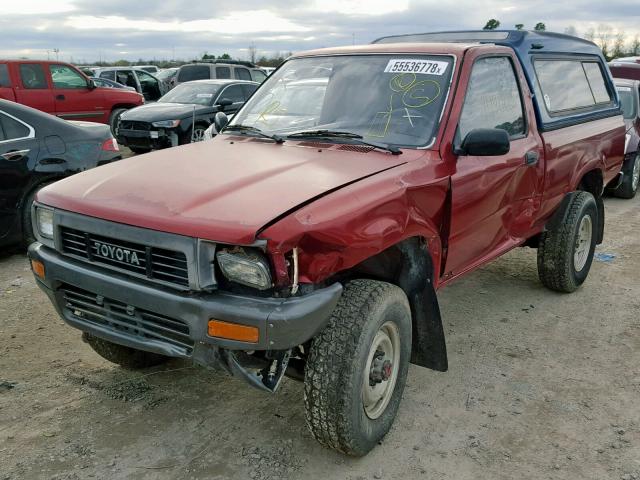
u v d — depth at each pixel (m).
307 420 2.83
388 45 4.09
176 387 3.69
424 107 3.59
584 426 3.37
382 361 2.99
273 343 2.47
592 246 5.42
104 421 3.32
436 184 3.28
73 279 2.89
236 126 4.08
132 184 2.96
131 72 20.41
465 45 3.93
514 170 4.05
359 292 2.87
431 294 3.35
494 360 4.14
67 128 6.40
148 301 2.63
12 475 2.87
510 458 3.09
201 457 3.03
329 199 2.69
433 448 3.16
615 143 5.71
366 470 2.97
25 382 3.71
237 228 2.44
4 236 5.93
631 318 4.88
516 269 6.05
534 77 4.56
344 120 3.74
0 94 12.15
